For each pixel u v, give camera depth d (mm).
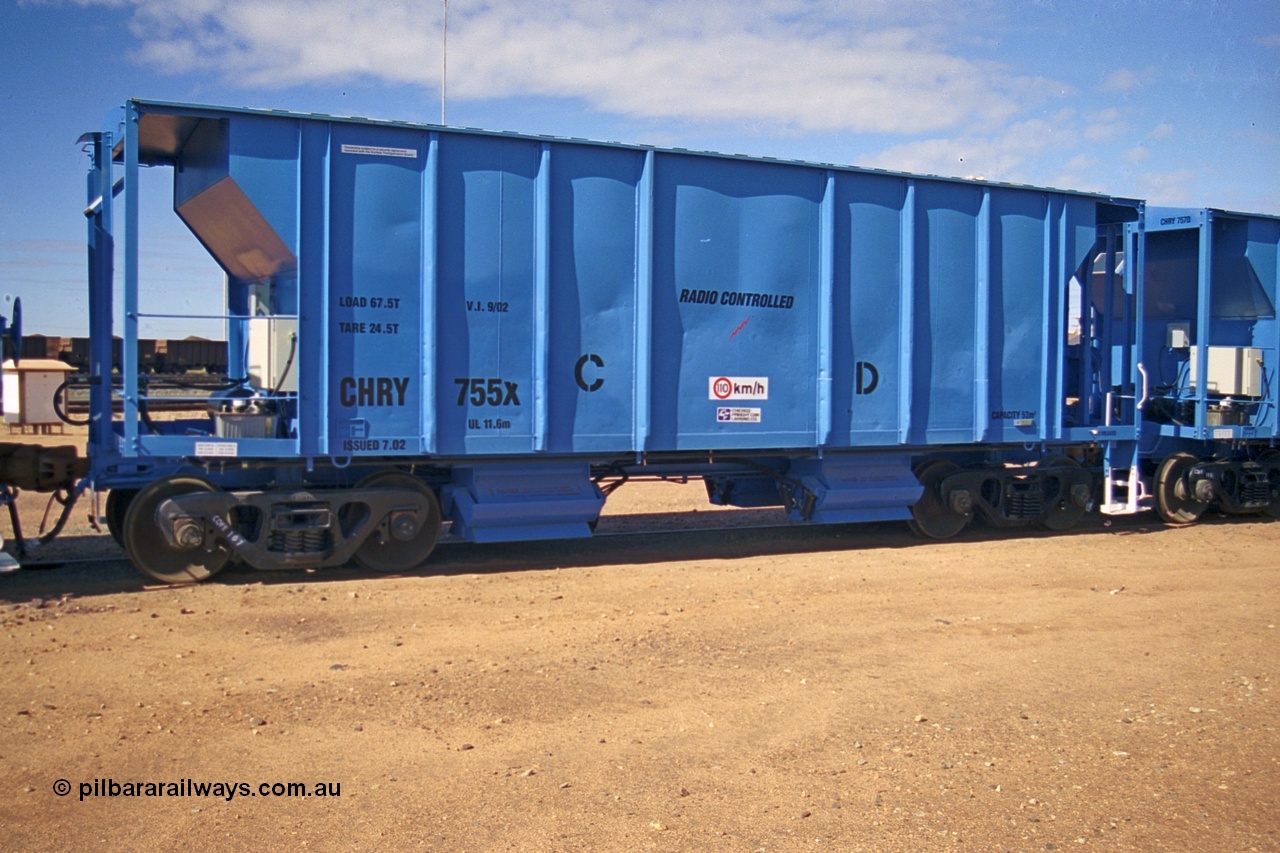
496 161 10094
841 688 6668
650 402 10781
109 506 10367
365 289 9648
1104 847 4574
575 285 10445
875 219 11930
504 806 4891
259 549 9430
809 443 11680
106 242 9547
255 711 6043
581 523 11000
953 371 12461
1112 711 6320
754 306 11312
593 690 6531
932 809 4922
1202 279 14375
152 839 4539
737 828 4711
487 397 10148
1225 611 8984
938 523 12883
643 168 10664
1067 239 13133
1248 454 15156
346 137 9539
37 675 6617
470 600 8938
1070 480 13570
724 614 8562
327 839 4559
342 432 9617
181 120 9391
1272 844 4625
